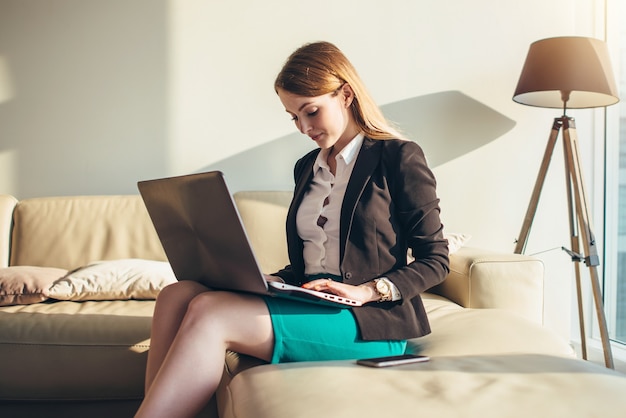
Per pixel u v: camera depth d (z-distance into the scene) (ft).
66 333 5.86
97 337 5.85
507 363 3.94
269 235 8.57
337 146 5.19
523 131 10.43
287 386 3.54
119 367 5.81
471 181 10.32
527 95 9.37
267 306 4.33
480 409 3.09
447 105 10.26
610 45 9.77
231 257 4.17
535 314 7.16
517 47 10.43
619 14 9.58
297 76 4.82
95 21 9.50
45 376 5.80
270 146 9.83
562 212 10.49
